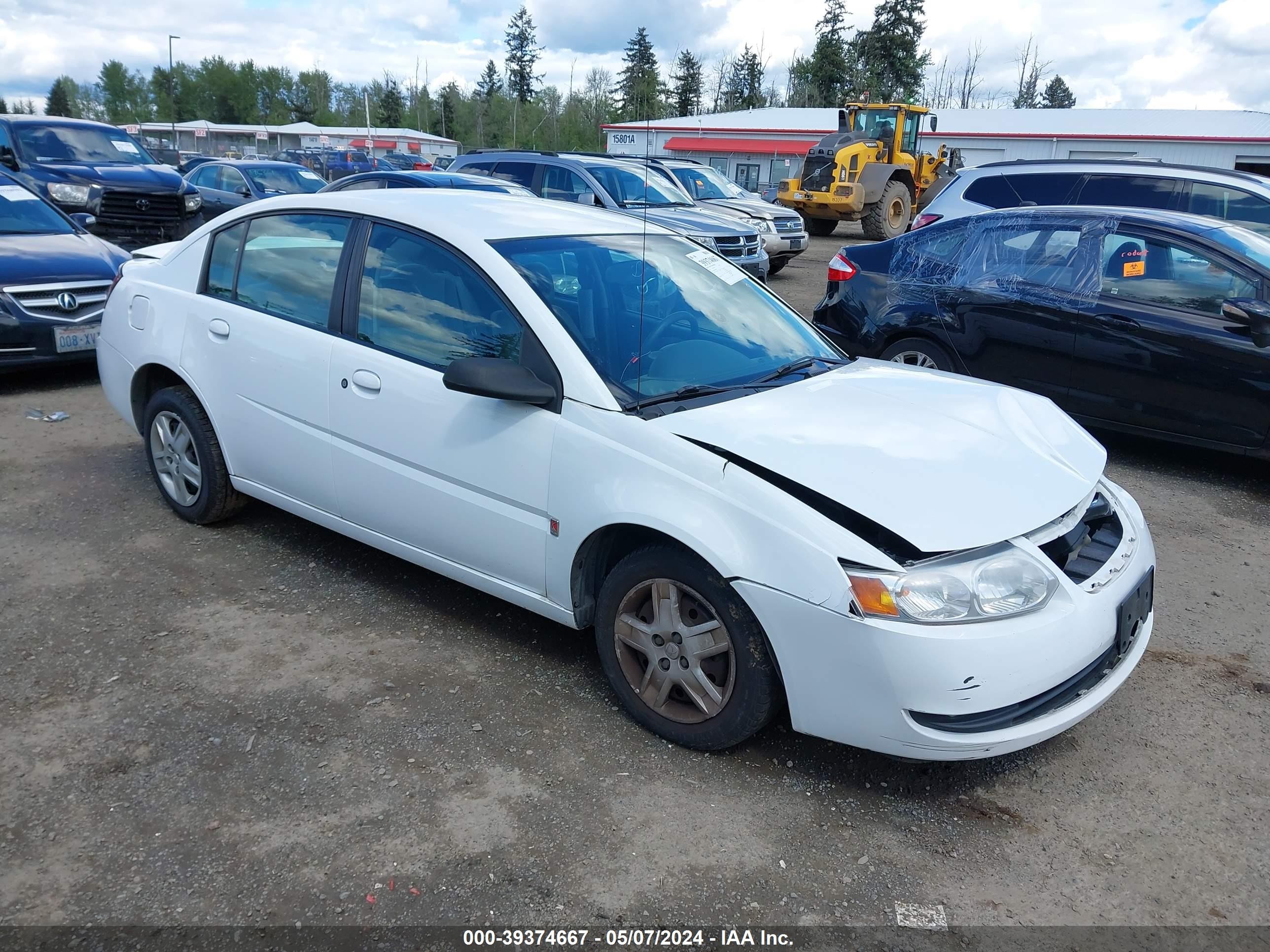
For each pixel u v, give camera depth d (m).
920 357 6.94
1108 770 3.10
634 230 4.14
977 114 40.12
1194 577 4.66
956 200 10.02
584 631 3.89
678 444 2.94
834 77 56.88
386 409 3.62
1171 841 2.77
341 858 2.56
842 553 2.64
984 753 2.69
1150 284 6.02
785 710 3.34
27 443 5.95
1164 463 6.42
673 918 2.41
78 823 2.65
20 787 2.79
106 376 4.94
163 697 3.27
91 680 3.36
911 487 2.81
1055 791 2.98
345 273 3.86
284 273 4.11
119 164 13.32
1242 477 6.15
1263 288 5.65
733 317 3.90
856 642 2.62
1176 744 3.25
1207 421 5.81
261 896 2.42
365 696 3.33
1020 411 3.54
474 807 2.78
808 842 2.70
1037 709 2.74
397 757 3.00
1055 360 6.30
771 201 27.48
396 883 2.48
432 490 3.54
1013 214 6.67
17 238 7.56
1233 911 2.50
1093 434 7.09
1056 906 2.50
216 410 4.31
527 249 3.58
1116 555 3.09
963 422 3.31
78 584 4.08
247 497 4.64
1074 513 3.04
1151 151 34.25
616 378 3.21
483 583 3.54
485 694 3.38
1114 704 3.50
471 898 2.44
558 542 3.20
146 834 2.62
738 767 3.02
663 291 3.77
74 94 113.75
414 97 77.00
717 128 36.00
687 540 2.83
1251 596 4.45
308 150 42.62
